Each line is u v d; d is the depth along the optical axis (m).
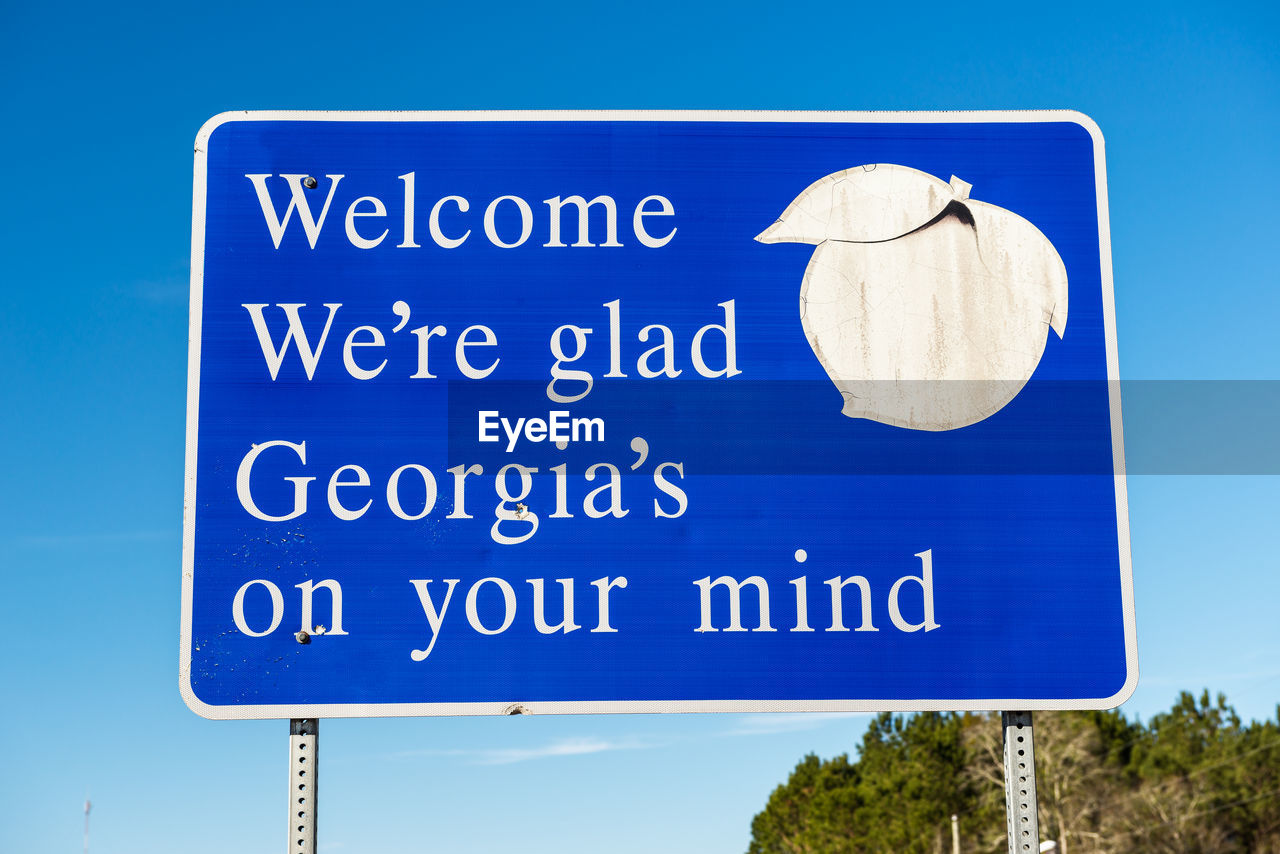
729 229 4.55
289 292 4.45
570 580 4.29
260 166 4.53
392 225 4.52
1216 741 50.66
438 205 4.54
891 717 62.62
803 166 4.60
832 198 4.58
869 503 4.37
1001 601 4.30
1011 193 4.61
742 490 4.37
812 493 4.37
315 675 4.18
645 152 4.59
